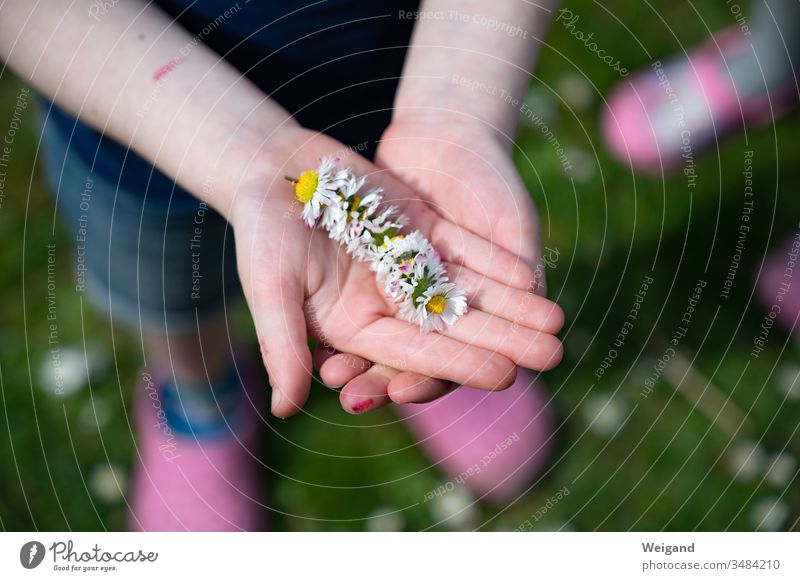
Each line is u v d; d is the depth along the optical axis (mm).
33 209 737
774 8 733
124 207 604
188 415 670
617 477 672
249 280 527
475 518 664
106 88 543
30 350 698
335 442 685
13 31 540
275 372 519
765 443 675
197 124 543
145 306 640
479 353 538
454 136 581
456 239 565
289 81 603
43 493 663
